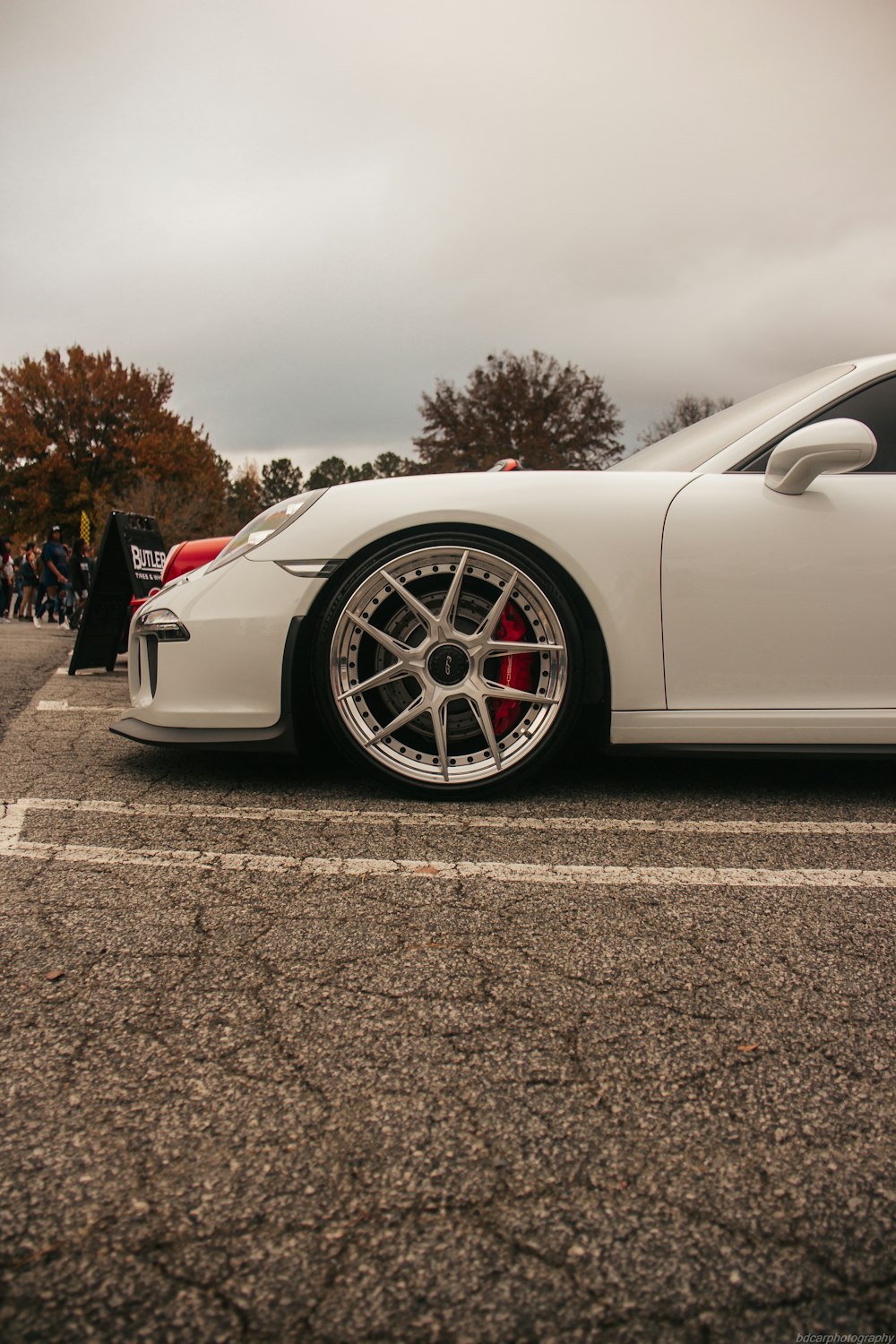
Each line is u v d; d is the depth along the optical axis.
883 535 2.35
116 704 4.24
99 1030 1.21
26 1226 0.86
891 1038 1.23
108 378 44.47
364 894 1.73
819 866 1.93
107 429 44.97
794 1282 0.81
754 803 2.44
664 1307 0.78
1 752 3.03
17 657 7.07
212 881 1.79
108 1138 0.99
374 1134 1.00
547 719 2.39
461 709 2.45
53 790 2.50
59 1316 0.76
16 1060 1.14
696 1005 1.31
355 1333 0.75
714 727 2.37
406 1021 1.25
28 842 2.03
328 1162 0.96
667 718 2.37
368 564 2.36
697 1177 0.94
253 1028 1.22
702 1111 1.06
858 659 2.37
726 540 2.34
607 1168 0.96
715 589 2.34
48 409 44.25
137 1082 1.09
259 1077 1.11
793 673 2.37
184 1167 0.95
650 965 1.44
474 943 1.52
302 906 1.67
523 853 1.99
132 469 44.41
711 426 2.70
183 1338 0.74
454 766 2.42
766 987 1.37
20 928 1.55
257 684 2.40
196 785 2.57
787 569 2.35
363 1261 0.83
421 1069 1.13
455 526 2.38
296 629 2.38
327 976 1.38
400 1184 0.93
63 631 11.88
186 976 1.38
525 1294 0.79
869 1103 1.08
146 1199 0.90
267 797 2.44
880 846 2.07
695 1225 0.88
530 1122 1.03
